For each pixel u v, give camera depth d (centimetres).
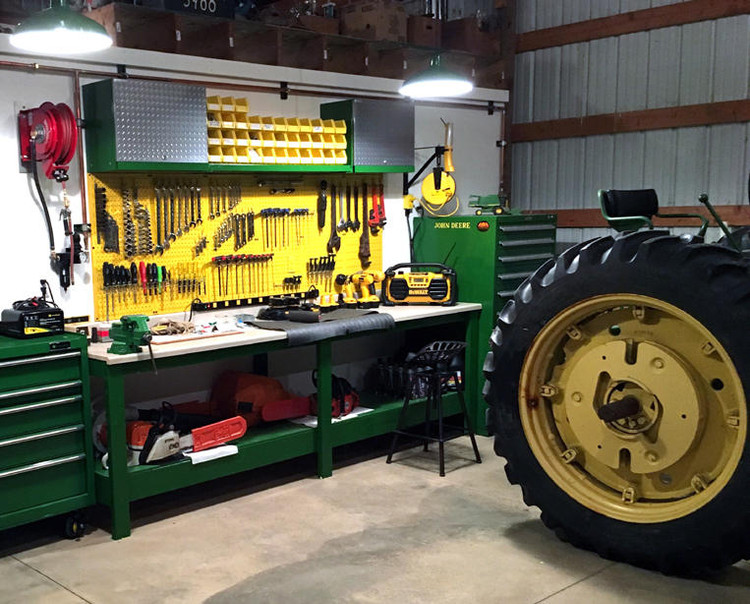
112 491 351
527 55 620
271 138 454
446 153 539
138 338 349
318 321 428
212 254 449
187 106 405
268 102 475
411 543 346
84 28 313
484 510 384
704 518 289
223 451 387
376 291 517
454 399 512
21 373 331
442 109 573
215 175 445
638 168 566
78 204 400
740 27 509
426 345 512
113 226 411
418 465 455
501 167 623
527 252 528
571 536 334
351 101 484
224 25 448
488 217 504
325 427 430
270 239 475
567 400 331
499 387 345
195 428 393
